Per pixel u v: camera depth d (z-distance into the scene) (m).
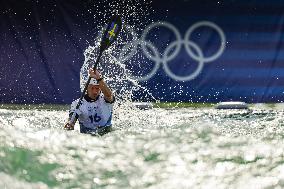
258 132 11.90
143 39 38.56
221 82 38.19
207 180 8.10
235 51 38.12
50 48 38.84
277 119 17.27
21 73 38.69
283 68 37.75
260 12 37.97
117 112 27.50
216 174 8.32
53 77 38.72
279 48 37.84
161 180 8.13
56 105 38.44
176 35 38.47
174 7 38.44
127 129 14.42
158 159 9.13
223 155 9.22
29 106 37.62
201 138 10.67
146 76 38.44
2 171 7.76
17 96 38.56
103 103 20.91
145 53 38.53
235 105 33.53
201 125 13.17
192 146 9.94
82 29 38.91
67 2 38.97
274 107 34.62
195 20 38.31
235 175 8.26
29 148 9.02
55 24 38.91
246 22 38.03
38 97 38.62
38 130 10.45
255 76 37.94
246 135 11.12
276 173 8.23
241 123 15.41
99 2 38.88
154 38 38.53
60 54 38.88
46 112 28.34
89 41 38.84
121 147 9.87
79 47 38.84
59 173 8.21
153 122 20.34
